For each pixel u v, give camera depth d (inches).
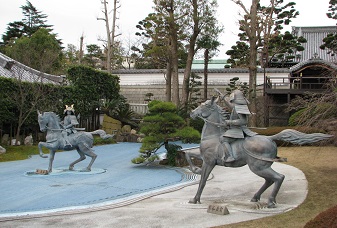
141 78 1267.2
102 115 1108.5
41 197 385.4
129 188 434.3
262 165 302.7
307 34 1437.0
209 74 1204.5
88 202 362.3
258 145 303.1
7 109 776.3
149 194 394.0
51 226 276.7
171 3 1015.6
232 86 1058.7
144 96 1252.5
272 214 290.4
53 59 1047.6
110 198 380.8
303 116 417.4
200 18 1006.4
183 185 440.8
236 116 319.6
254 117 928.9
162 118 597.3
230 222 269.9
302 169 479.5
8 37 1587.1
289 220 271.0
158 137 600.4
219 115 333.7
